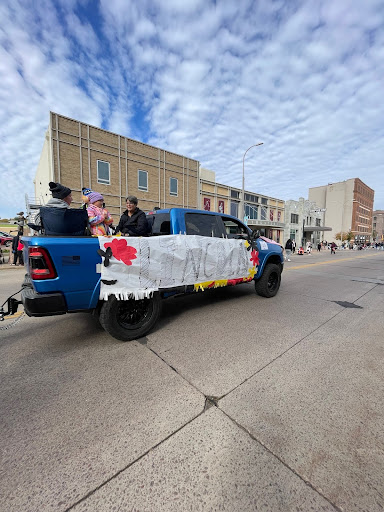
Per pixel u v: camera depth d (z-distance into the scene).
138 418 1.78
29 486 1.29
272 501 1.23
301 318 4.00
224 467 1.41
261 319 3.92
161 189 19.91
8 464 1.42
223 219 4.36
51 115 14.11
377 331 3.51
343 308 4.63
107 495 1.26
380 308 4.70
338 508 1.20
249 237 4.66
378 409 1.90
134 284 2.96
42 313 2.42
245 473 1.37
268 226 29.91
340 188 72.19
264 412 1.85
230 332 3.38
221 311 4.30
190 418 1.79
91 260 2.62
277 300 5.11
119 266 2.81
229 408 1.89
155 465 1.42
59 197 2.79
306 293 5.87
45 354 2.73
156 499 1.24
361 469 1.40
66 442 1.57
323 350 2.88
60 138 14.54
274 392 2.09
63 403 1.94
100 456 1.47
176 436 1.62
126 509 1.19
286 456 1.48
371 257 21.22
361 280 8.05
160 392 2.08
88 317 3.89
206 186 23.62
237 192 26.70
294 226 36.75
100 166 16.33
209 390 2.11
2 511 1.17
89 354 2.73
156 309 3.25
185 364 2.54
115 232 3.70
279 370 2.44
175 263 3.35
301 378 2.31
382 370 2.47
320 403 1.96
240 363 2.56
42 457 1.46
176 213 3.66
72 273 2.52
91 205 3.17
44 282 2.39
